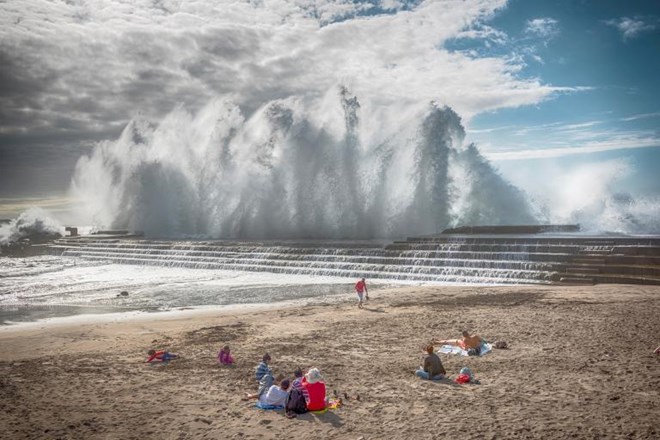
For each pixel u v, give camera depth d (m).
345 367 12.02
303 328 17.17
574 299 19.64
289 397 9.12
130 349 15.23
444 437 7.70
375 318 18.23
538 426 7.88
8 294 29.67
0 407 9.88
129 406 9.81
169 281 33.81
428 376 10.80
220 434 8.32
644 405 8.55
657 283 22.95
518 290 22.94
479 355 12.53
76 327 19.83
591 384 9.81
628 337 13.45
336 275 33.44
